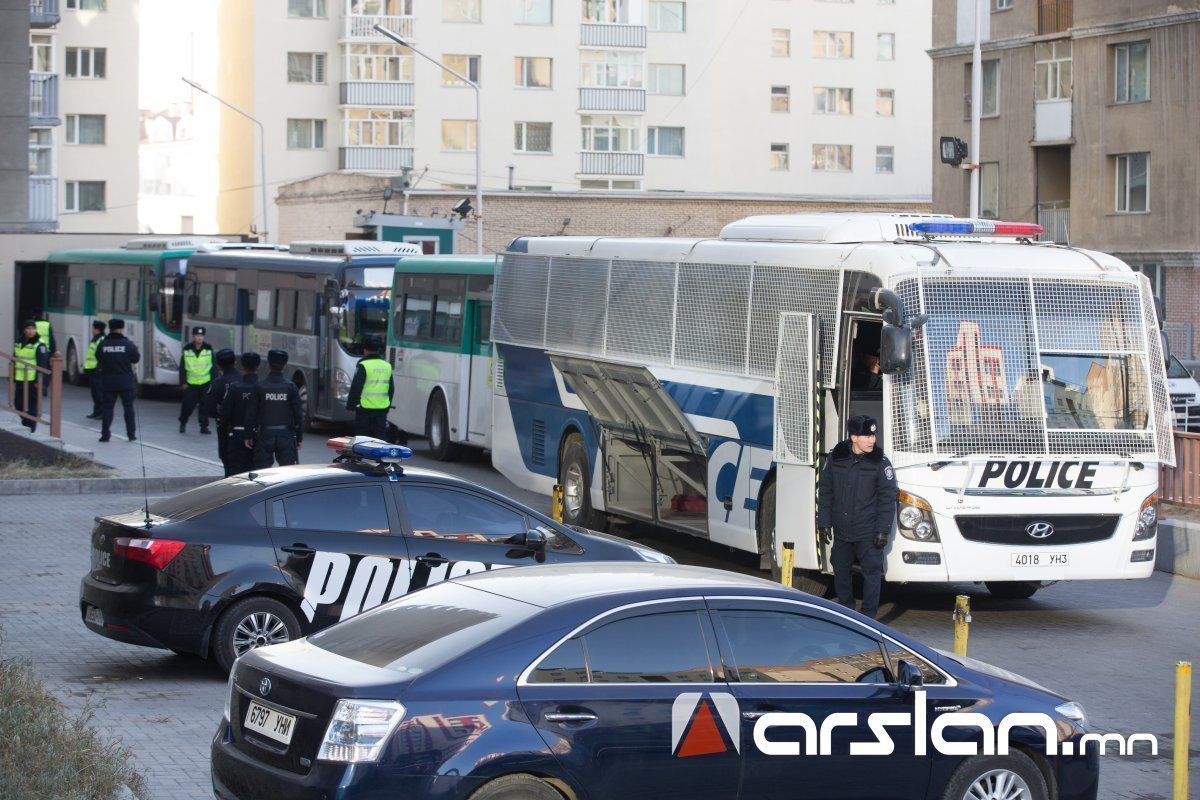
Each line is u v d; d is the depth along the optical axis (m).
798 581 14.98
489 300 25.81
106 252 44.00
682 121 83.06
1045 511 14.03
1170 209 45.19
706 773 7.08
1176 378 30.88
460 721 6.65
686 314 16.91
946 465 13.80
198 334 31.09
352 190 57.69
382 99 76.44
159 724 10.28
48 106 42.12
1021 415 14.00
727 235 16.94
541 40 78.75
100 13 75.19
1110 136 46.91
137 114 76.00
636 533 20.03
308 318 31.77
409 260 29.08
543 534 11.66
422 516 11.68
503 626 7.00
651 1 82.31
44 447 24.02
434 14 77.12
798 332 14.54
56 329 47.53
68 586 15.20
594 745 6.85
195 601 11.02
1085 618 15.30
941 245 14.36
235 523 11.26
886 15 87.75
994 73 51.12
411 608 7.56
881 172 88.44
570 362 17.92
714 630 7.30
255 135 76.31
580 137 79.88
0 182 37.31
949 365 13.90
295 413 17.88
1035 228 15.41
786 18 86.44
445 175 77.56
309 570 11.27
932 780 7.59
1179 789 8.41
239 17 79.50
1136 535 14.38
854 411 14.87
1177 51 44.84
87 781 8.11
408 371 28.91
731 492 15.91
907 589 16.91
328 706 6.65
